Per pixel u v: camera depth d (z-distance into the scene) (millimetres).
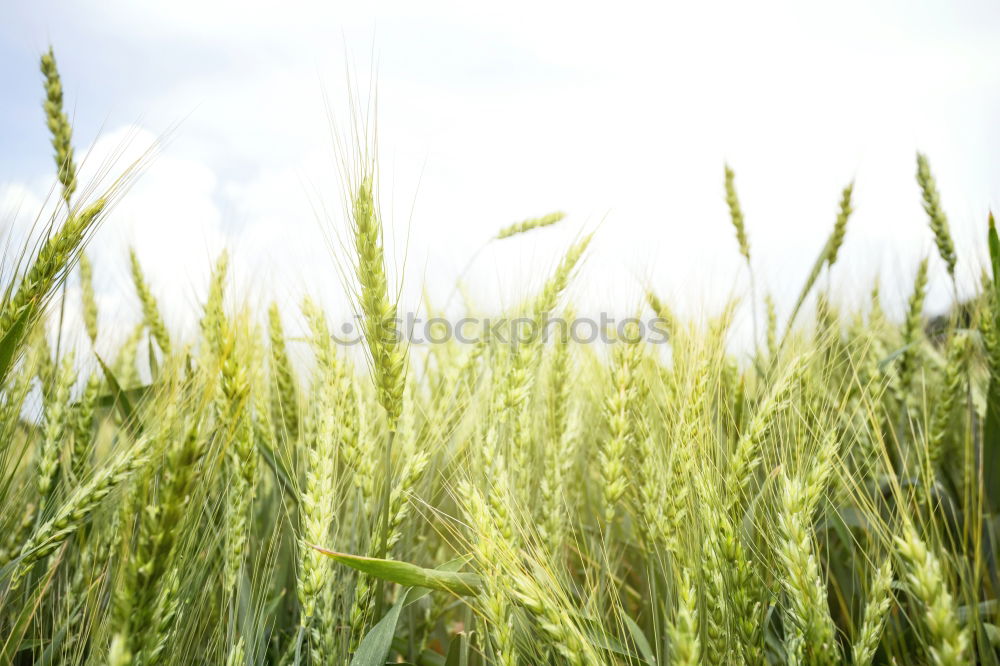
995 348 433
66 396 404
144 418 387
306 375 445
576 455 465
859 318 557
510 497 377
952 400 448
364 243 347
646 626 410
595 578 415
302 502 355
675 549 352
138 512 322
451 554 447
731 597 321
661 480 383
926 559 289
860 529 431
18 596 379
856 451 449
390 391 349
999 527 426
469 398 453
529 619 348
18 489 395
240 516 356
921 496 395
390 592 407
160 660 321
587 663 308
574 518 456
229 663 328
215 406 363
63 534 335
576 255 431
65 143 467
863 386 459
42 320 389
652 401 426
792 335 455
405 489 369
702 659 323
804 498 320
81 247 366
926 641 329
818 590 304
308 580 336
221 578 386
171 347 485
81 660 342
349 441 378
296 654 333
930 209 532
